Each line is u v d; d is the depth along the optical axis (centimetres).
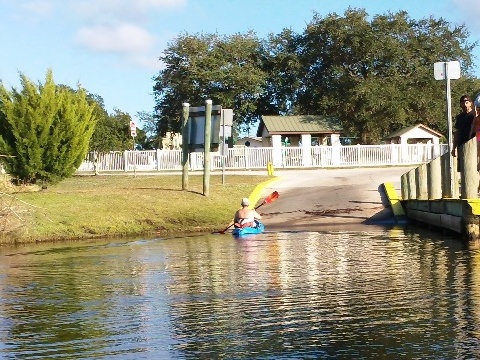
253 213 1955
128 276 1137
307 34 6638
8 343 704
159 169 4884
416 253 1306
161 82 6744
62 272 1213
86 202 2253
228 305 858
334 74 6375
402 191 2414
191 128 2634
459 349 632
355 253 1347
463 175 1491
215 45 6762
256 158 4850
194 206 2355
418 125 5659
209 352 653
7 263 1371
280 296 905
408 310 791
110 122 4966
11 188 2409
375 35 6234
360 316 773
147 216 2191
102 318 809
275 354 639
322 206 2394
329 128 5919
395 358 614
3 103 2462
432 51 6338
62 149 2506
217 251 1479
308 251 1410
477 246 1388
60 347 684
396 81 6134
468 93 6191
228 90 6600
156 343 689
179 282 1050
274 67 6844
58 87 2702
